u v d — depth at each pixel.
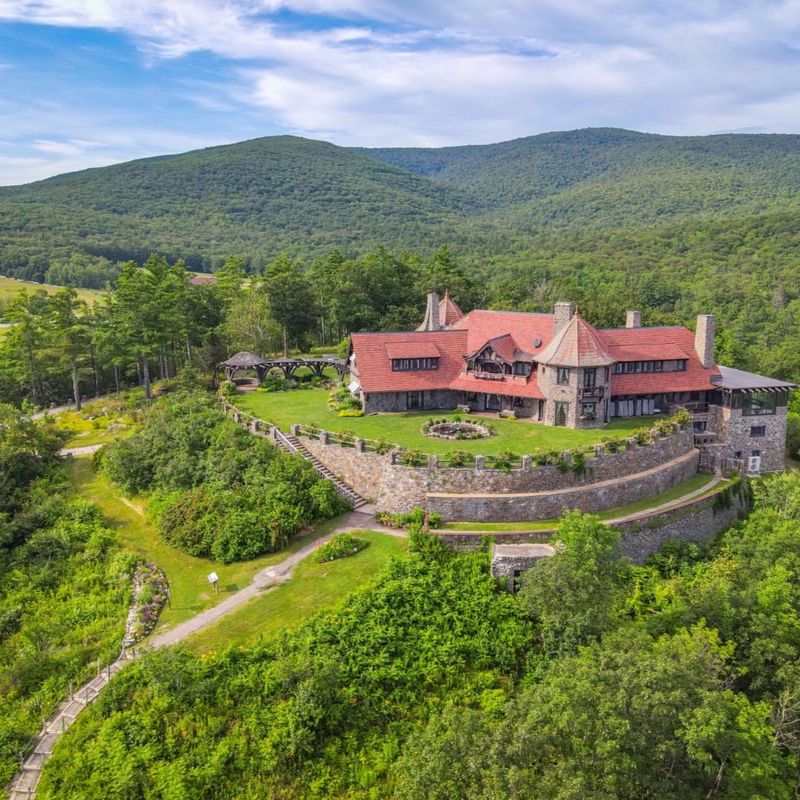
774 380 65.38
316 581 41.66
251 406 68.12
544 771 24.86
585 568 36.22
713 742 26.06
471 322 69.88
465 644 37.00
